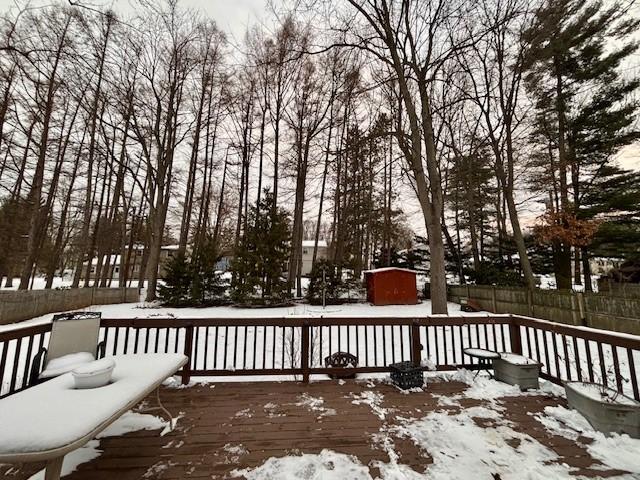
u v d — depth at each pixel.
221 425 2.61
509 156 11.04
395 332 7.82
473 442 2.32
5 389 4.29
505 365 3.61
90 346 3.21
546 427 2.56
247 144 17.23
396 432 2.50
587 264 13.66
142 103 14.25
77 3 3.71
